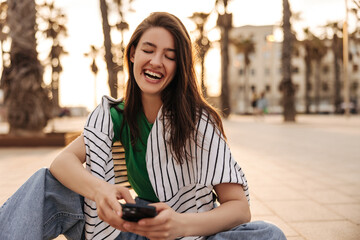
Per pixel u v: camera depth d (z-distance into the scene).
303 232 2.40
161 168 1.27
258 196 3.41
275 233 1.08
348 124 15.77
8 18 8.00
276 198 3.33
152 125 1.33
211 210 1.16
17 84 7.86
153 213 0.99
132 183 1.45
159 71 1.24
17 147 7.61
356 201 3.20
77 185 1.17
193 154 1.25
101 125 1.30
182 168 1.27
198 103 1.28
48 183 1.22
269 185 3.88
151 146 1.27
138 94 1.34
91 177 1.17
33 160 5.64
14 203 1.17
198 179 1.23
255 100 21.17
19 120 7.91
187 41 1.27
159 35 1.24
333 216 2.76
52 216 1.24
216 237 1.14
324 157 5.98
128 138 1.37
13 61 7.90
